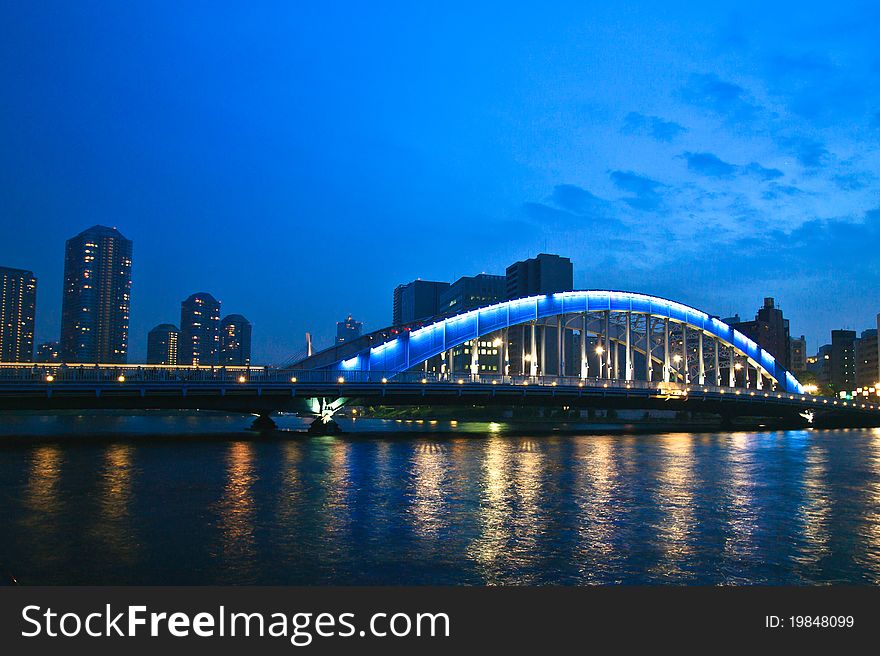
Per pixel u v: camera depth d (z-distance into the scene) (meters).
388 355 93.00
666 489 36.94
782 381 140.88
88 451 57.94
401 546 22.70
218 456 54.31
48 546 22.33
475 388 88.88
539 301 108.06
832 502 32.94
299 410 84.81
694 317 126.94
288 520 27.08
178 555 21.28
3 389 65.75
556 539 23.84
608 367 116.19
